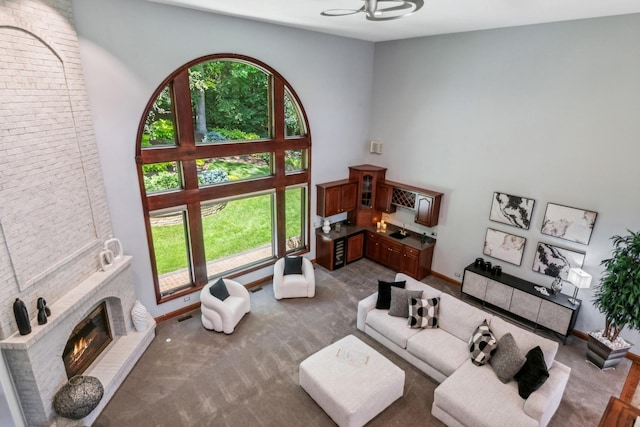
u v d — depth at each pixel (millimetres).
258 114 6230
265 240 7039
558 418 4027
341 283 7039
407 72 7023
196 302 6109
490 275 6113
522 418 3506
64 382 3826
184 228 5820
